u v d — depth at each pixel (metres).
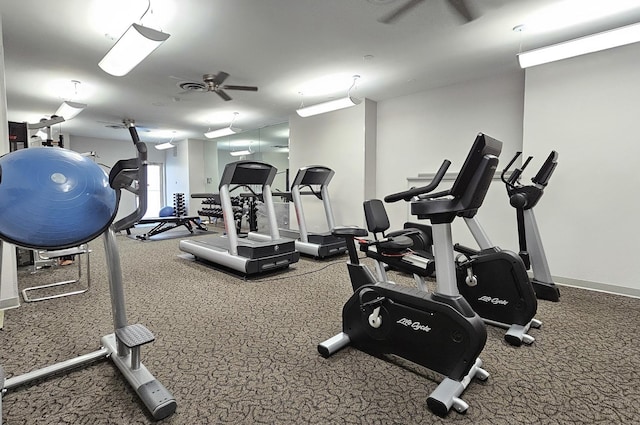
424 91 5.26
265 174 4.34
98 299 3.16
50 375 1.86
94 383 1.81
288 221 7.52
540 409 1.62
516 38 3.41
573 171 3.63
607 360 2.08
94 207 1.65
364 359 2.09
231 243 4.17
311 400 1.69
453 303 1.71
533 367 2.00
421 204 1.76
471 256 2.74
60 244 1.59
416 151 5.41
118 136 9.59
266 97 5.58
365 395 1.73
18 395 1.70
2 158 1.54
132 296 3.30
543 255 3.28
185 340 2.34
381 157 5.89
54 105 6.00
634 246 3.33
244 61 4.01
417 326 1.83
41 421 1.52
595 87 3.48
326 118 6.30
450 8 2.84
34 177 1.52
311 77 4.60
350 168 5.96
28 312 2.82
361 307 2.07
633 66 3.28
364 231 2.23
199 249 4.66
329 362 2.05
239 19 3.01
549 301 3.17
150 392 1.61
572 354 2.15
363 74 4.47
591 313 2.86
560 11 2.89
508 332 2.33
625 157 3.35
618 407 1.63
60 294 3.29
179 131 8.82
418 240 3.56
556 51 3.00
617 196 3.40
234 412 1.60
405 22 3.09
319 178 5.36
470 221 2.80
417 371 1.96
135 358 1.78
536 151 3.86
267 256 4.08
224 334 2.44
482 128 4.67
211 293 3.41
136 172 1.70
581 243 3.61
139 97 5.53
